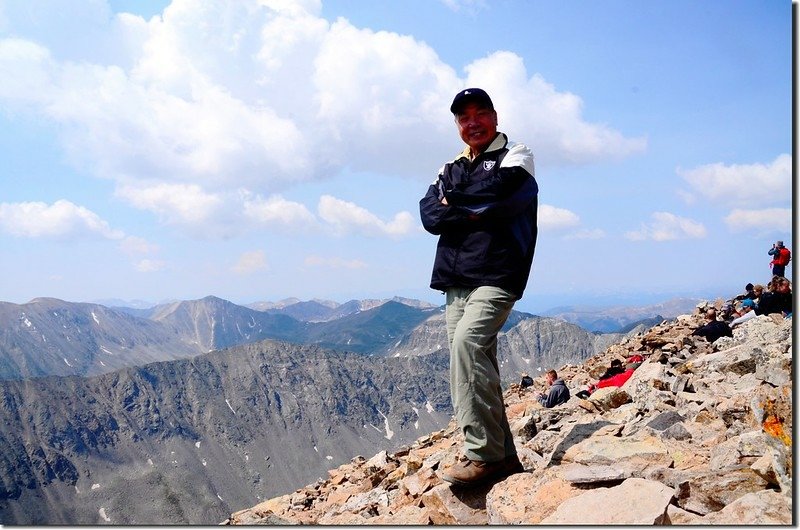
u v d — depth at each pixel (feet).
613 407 15.44
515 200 8.89
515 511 8.18
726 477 7.54
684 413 11.94
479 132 9.56
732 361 15.83
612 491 7.41
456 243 9.37
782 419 7.72
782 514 6.33
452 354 9.25
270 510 17.30
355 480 18.74
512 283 9.05
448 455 14.17
